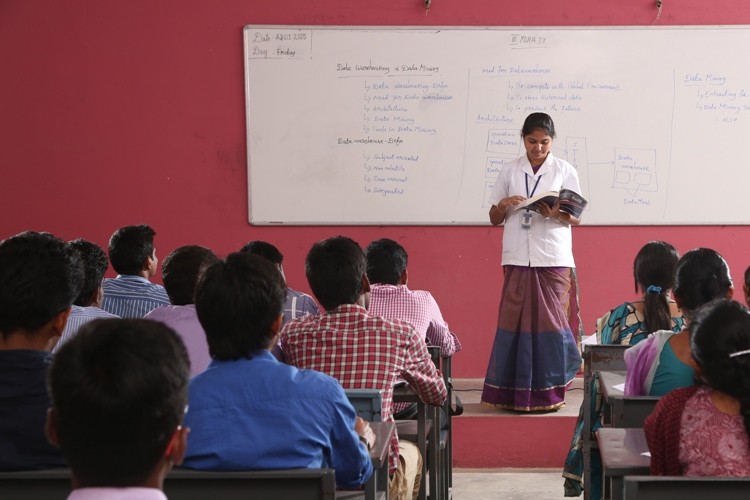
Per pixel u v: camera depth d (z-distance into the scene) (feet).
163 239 17.90
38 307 6.10
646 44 17.29
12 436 5.74
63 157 17.81
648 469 6.70
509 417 15.26
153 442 3.58
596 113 17.42
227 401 5.95
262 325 6.12
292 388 6.03
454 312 17.81
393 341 8.54
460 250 17.75
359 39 17.43
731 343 6.30
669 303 11.16
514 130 17.49
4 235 17.90
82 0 17.63
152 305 11.68
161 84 17.71
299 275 17.90
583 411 11.16
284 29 17.46
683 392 6.63
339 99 17.54
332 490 5.55
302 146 17.66
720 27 17.21
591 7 17.30
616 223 17.57
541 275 15.16
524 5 17.33
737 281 17.57
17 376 5.75
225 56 17.62
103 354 3.59
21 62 17.70
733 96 17.34
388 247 12.14
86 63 17.70
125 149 17.81
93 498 3.50
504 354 15.31
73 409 3.52
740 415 6.42
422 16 17.39
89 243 10.19
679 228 17.60
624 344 11.00
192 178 17.81
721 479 5.48
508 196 15.28
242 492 5.60
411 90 17.49
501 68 17.39
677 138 17.42
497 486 14.47
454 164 17.58
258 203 17.79
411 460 9.99
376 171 17.66
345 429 6.15
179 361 3.70
